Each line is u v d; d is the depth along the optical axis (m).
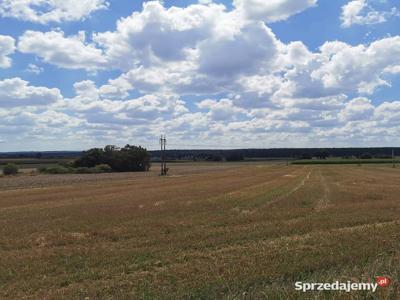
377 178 62.59
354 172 84.81
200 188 45.75
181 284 9.94
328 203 28.97
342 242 14.36
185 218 22.25
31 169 115.00
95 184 59.38
